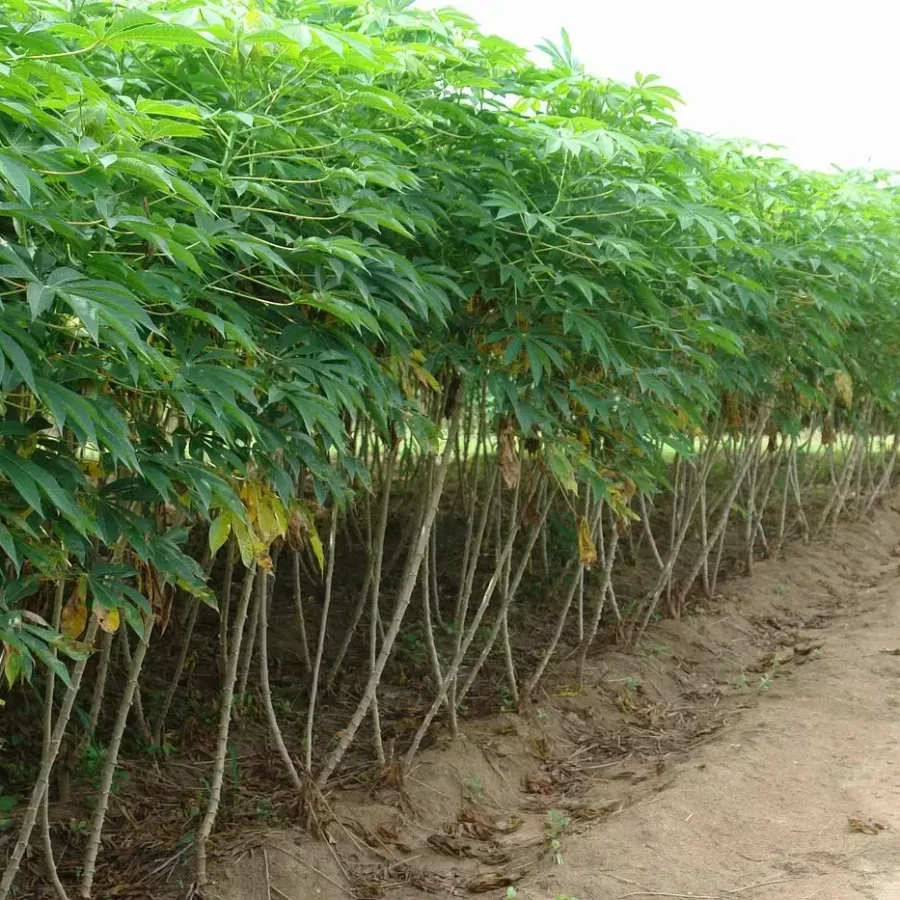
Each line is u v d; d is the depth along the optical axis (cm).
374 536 644
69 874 307
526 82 346
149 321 180
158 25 190
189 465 229
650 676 509
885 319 597
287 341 264
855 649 523
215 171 225
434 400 388
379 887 312
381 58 256
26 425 209
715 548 737
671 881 292
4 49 194
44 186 168
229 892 296
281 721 425
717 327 367
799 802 340
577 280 310
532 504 430
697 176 374
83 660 227
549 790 394
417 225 281
